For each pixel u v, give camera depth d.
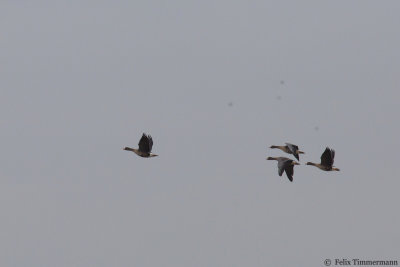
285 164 183.88
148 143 182.12
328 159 183.88
